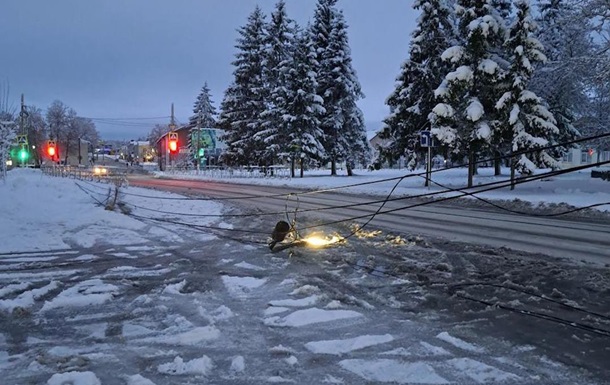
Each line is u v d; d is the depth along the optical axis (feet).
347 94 137.39
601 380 12.76
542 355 14.37
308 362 14.24
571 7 71.72
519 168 71.82
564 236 35.09
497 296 20.25
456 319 17.67
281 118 132.46
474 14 75.72
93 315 18.93
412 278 23.53
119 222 44.75
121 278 24.79
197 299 20.85
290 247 31.71
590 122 88.17
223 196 76.64
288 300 20.42
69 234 38.32
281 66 145.59
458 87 74.38
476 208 55.67
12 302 20.29
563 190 71.10
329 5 139.74
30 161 285.43
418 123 90.68
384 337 15.99
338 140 138.41
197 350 15.31
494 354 14.52
